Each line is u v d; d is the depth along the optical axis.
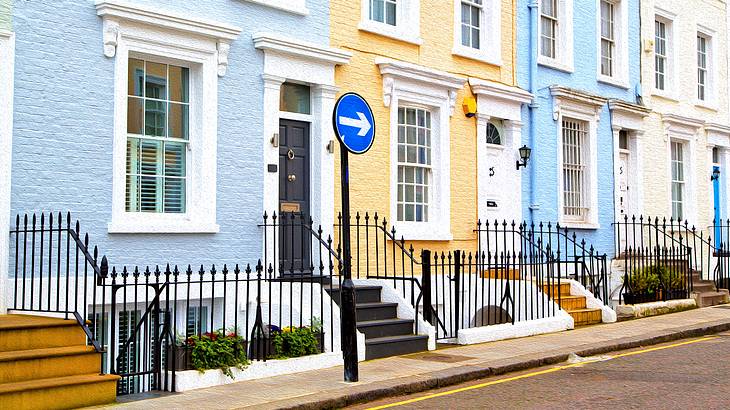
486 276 15.08
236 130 11.58
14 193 9.40
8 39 9.39
